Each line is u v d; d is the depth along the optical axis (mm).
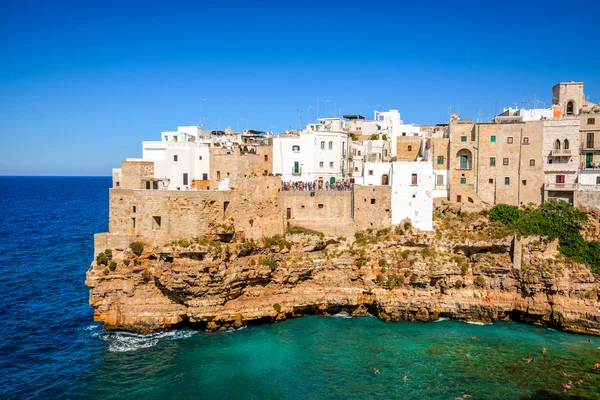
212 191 67250
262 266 71125
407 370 55969
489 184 84688
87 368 56656
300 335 66188
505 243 72500
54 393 51406
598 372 55219
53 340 64312
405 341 63844
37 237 142000
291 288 74125
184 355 59969
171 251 64875
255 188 73562
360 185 77750
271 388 52312
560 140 82750
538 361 57906
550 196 82188
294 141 89875
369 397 50531
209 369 56344
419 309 70938
